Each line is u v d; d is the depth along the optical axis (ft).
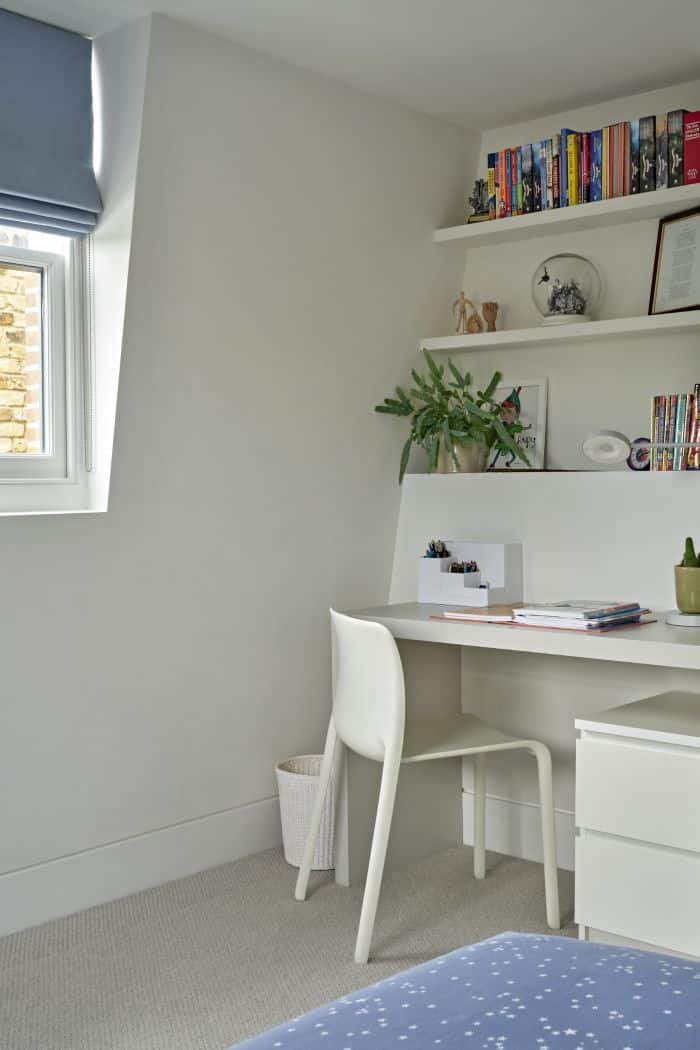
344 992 7.80
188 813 10.19
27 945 8.62
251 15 8.87
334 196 10.62
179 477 9.80
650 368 10.82
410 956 8.43
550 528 10.59
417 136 11.35
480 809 10.21
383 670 8.41
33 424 9.40
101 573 9.31
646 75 10.34
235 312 9.97
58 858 9.18
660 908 7.74
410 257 11.62
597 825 8.07
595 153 10.60
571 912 9.34
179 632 9.98
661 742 7.73
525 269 11.77
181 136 9.21
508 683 10.96
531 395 11.62
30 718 8.91
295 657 11.10
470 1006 3.81
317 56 9.77
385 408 11.58
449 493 11.44
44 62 8.93
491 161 11.38
